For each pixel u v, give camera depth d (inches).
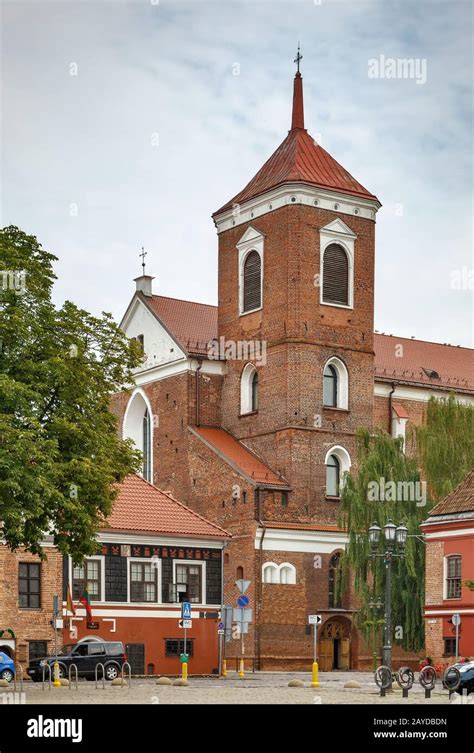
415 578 2780.5
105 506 2023.9
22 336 1955.0
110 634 2790.4
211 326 3688.5
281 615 3144.7
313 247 3356.3
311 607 3201.3
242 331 3467.0
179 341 3508.9
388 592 2063.2
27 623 2588.6
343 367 3388.3
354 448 3371.1
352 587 3255.4
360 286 3447.3
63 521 1982.0
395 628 2770.7
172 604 2908.5
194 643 2938.0
